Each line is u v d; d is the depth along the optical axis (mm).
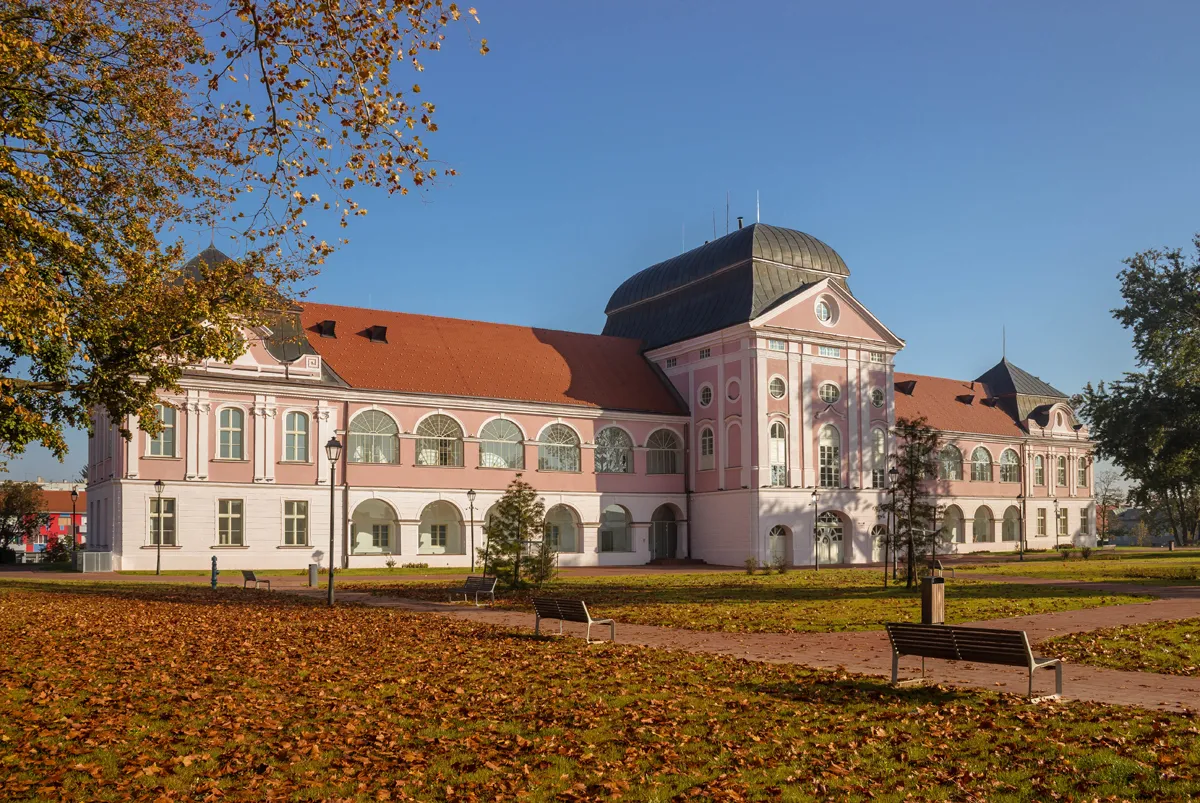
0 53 16609
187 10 19531
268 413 52938
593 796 9039
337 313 60156
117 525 49188
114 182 19703
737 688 14406
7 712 12367
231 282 21609
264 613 26375
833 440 67000
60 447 20016
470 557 57906
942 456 78000
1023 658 13273
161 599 31188
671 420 67250
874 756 10391
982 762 10125
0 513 77438
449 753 10555
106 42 19203
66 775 9547
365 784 9375
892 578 43531
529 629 22766
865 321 69188
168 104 19547
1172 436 59188
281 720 12109
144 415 22516
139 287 20406
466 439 58812
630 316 77250
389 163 15844
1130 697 13562
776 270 68125
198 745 10789
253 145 16500
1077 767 9789
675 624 23859
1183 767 9680
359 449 55531
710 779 9547
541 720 12109
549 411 61844
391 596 33250
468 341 63812
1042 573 46750
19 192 18062
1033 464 84812
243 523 52000
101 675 15367
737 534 63594
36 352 18297
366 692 14031
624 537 65812
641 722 11984
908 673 15828
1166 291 59031
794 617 25500
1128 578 42250
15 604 28250
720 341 65875
